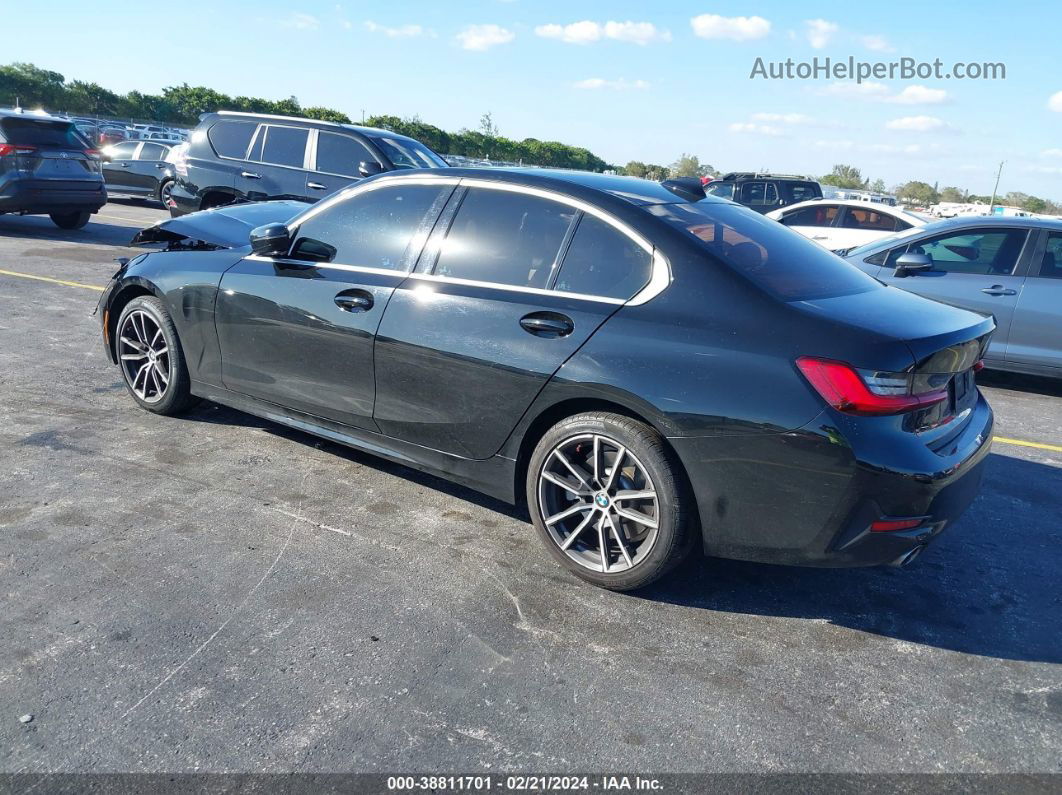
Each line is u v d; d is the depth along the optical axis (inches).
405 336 143.3
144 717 96.7
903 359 111.6
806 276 131.4
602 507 128.1
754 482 115.1
